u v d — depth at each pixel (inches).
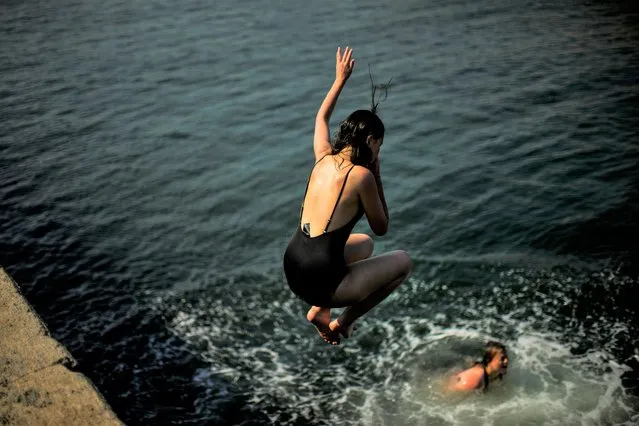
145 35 792.3
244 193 430.0
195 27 815.7
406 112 527.5
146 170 464.4
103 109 573.9
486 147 461.1
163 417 265.9
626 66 589.6
